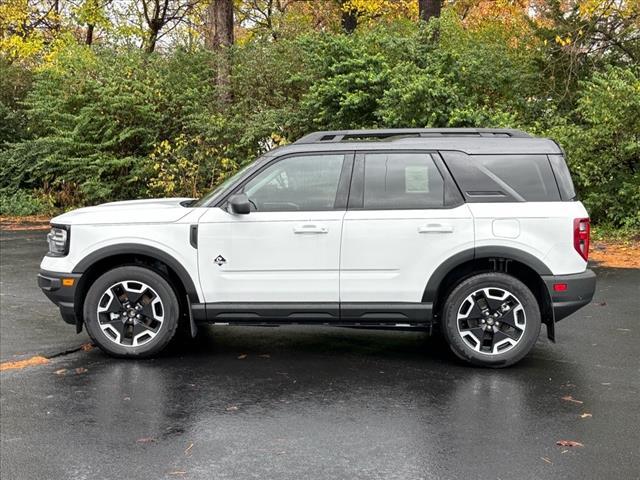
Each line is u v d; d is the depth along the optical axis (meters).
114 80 18.95
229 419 4.73
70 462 4.04
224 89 18.59
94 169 18.75
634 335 6.96
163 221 6.05
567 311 5.85
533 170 5.96
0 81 22.67
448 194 5.95
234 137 17.86
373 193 6.00
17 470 3.94
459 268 6.05
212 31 23.58
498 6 20.53
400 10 24.28
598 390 5.31
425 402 5.05
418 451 4.16
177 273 6.02
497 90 16.33
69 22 25.98
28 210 19.86
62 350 6.53
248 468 3.95
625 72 13.86
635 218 13.61
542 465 3.96
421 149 6.02
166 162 18.22
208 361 6.17
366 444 4.28
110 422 4.68
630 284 9.54
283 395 5.23
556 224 5.83
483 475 3.84
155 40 26.78
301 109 17.00
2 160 20.97
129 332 6.23
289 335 7.16
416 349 6.59
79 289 6.11
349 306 5.95
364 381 5.57
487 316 5.90
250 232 5.96
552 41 17.08
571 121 16.56
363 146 6.08
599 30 16.97
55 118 19.58
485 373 5.78
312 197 6.03
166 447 4.25
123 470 3.93
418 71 15.18
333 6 26.44
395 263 5.90
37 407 4.98
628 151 13.53
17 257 12.36
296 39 17.88
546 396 5.18
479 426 4.57
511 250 5.82
